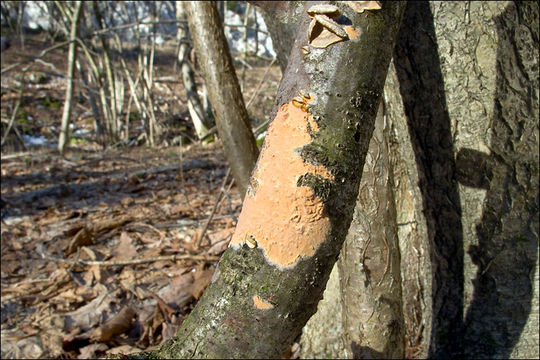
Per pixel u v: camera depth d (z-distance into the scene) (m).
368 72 0.93
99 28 12.52
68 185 6.16
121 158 8.83
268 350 0.94
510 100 1.67
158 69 17.45
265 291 0.90
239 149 2.39
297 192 0.89
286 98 0.94
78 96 16.94
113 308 2.98
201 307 0.96
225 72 2.34
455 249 1.86
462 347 1.90
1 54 16.88
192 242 3.77
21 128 13.34
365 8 0.93
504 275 1.80
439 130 1.77
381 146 1.57
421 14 1.67
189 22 2.33
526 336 1.82
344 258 1.66
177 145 11.67
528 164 1.71
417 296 2.30
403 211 2.23
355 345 1.71
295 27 1.87
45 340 2.66
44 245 3.94
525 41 1.63
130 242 3.80
